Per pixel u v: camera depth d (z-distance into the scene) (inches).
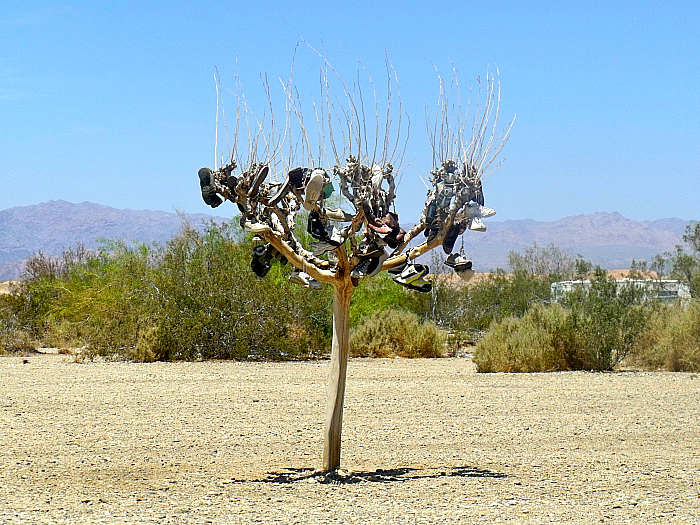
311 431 456.4
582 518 267.6
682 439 436.8
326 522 260.8
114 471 348.2
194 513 272.4
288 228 327.0
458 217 330.6
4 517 265.3
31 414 509.0
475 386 671.8
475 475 339.6
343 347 335.9
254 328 928.3
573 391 641.0
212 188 310.3
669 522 263.6
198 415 510.3
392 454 390.3
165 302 934.4
